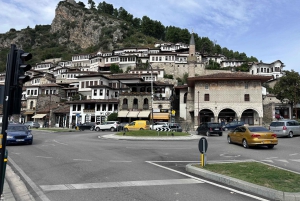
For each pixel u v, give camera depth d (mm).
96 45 157000
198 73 94750
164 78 81312
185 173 8875
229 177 7590
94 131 39688
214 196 6207
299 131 24750
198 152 14734
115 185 7121
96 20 174750
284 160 11922
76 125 46719
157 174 8664
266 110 50438
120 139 23500
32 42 182750
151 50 114562
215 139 23859
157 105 50656
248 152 14797
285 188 6504
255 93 45469
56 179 7785
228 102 45844
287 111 50781
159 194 6312
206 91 46781
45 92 70500
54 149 15289
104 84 60438
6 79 5332
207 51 144250
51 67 113688
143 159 12039
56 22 192375
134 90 55562
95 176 8219
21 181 7438
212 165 9602
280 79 46562
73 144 18328
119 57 97875
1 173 5266
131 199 5895
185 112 54719
